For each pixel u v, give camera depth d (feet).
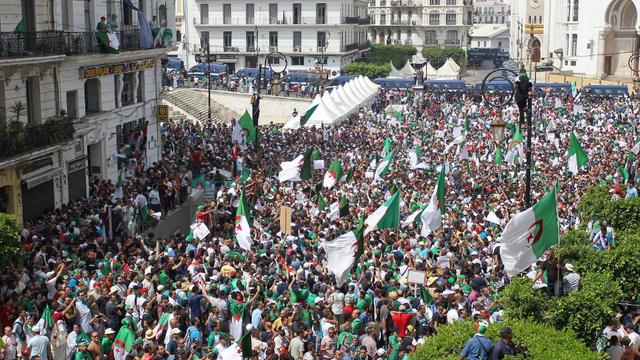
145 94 153.69
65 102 121.08
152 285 75.15
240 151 158.20
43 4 114.52
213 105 263.70
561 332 56.39
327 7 331.77
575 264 70.64
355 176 140.46
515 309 61.36
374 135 194.08
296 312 67.46
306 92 273.75
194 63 341.41
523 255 67.10
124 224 106.63
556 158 155.43
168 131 182.09
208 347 63.41
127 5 146.00
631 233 82.28
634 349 60.80
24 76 108.58
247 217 90.63
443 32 454.81
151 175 133.39
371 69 328.49
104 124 133.80
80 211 105.70
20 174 104.17
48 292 76.07
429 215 94.48
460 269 83.15
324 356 62.95
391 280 78.13
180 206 131.75
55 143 109.50
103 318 67.77
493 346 52.65
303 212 110.52
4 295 73.41
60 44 115.34
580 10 385.09
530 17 461.78
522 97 80.28
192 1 338.95
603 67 374.22
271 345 60.29
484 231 101.19
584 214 92.22
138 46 144.46
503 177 138.51
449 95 278.67
